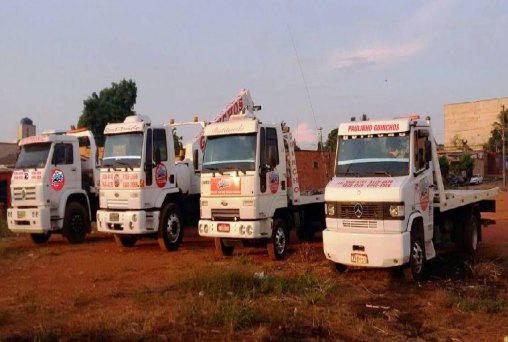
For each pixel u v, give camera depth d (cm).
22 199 1664
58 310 877
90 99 3725
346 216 1063
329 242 1072
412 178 1055
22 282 1137
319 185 2158
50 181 1661
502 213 2634
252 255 1439
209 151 1363
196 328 748
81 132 1856
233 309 795
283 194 1388
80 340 712
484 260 1287
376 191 1029
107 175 1519
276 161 1357
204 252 1497
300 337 718
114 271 1229
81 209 1753
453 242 1412
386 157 1084
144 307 869
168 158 1555
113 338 713
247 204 1295
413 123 1084
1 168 2805
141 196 1464
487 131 11225
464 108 11594
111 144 1530
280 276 1078
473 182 5950
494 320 807
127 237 1620
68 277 1174
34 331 745
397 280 1074
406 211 1024
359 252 1034
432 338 734
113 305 904
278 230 1366
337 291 970
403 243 999
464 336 742
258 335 709
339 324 775
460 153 6394
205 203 1355
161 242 1508
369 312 849
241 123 1315
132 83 3866
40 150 1686
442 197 1211
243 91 1728
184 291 972
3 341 716
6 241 1842
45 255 1505
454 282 1065
